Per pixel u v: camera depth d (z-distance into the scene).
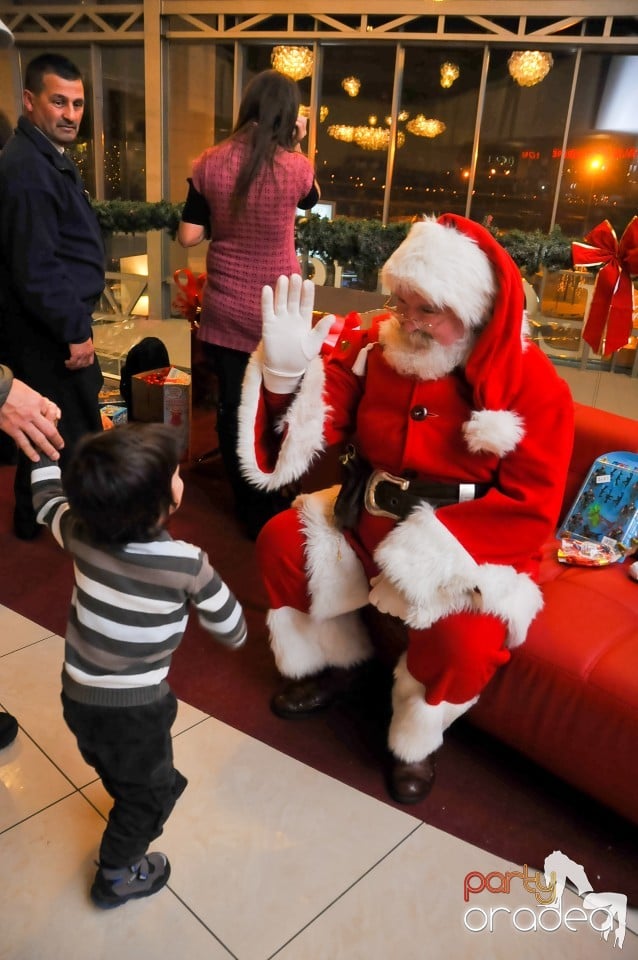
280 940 1.32
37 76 2.14
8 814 1.55
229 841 1.51
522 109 5.50
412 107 5.70
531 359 1.53
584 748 1.51
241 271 2.46
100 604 1.17
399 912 1.38
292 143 2.39
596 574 1.81
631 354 2.49
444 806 1.63
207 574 1.24
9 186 2.12
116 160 6.26
